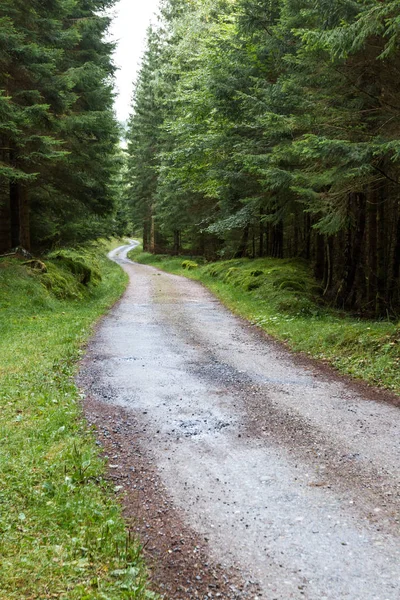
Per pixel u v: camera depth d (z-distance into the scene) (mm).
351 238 16641
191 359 10164
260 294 18484
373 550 3865
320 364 9891
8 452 5164
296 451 5711
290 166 14398
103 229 37156
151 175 47344
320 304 17344
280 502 4586
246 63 17078
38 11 16781
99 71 18422
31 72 14977
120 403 7305
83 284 21375
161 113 43250
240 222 22188
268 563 3709
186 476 5086
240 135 18047
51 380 7992
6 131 14008
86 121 17594
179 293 22641
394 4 7629
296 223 27969
